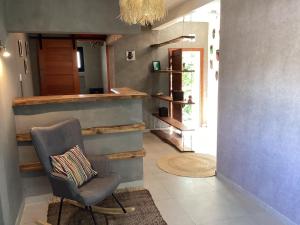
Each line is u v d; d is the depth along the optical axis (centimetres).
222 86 353
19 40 369
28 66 477
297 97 241
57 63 557
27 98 307
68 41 558
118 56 628
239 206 300
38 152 250
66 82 567
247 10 295
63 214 286
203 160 446
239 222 269
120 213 285
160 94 644
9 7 281
